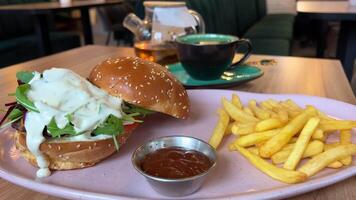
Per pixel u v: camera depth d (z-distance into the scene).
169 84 0.29
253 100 0.32
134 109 0.27
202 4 0.95
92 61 0.50
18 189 0.22
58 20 2.13
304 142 0.23
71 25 2.23
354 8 1.03
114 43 2.19
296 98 0.33
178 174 0.21
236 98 0.33
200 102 0.36
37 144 0.22
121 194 0.21
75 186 0.22
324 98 0.33
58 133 0.22
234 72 0.42
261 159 0.24
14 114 0.24
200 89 0.38
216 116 0.33
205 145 0.24
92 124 0.23
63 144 0.23
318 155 0.23
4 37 1.31
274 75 0.44
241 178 0.23
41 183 0.21
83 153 0.23
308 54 1.64
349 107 0.31
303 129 0.24
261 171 0.23
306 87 0.39
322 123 0.26
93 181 0.23
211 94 0.36
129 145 0.28
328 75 0.43
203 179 0.21
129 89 0.27
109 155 0.25
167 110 0.28
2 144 0.26
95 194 0.20
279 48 0.97
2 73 0.46
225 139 0.29
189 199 0.20
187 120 0.32
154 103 0.27
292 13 1.69
